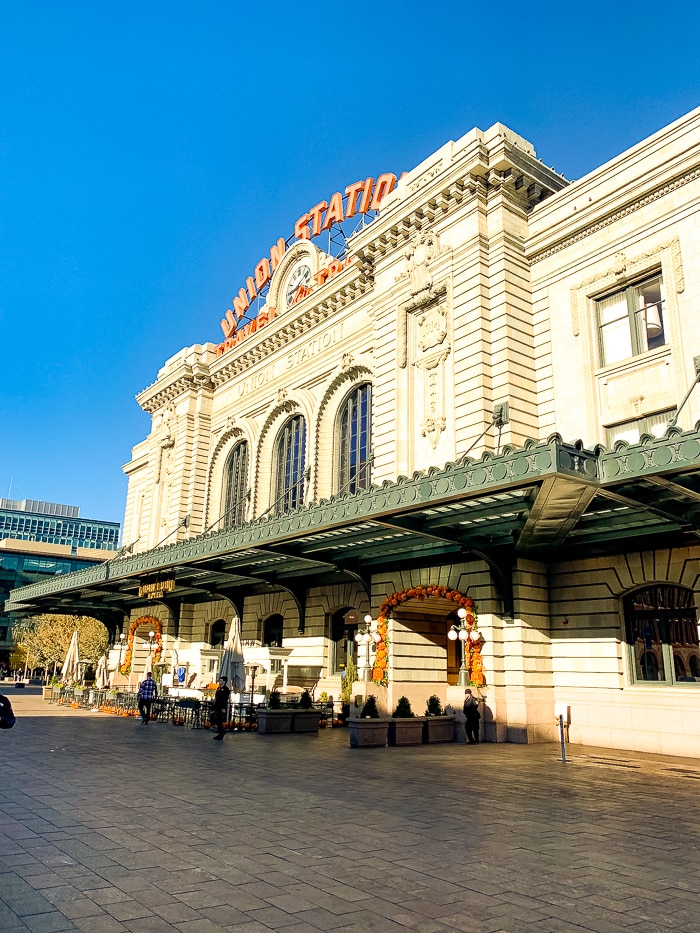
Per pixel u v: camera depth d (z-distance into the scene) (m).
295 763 16.83
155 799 11.87
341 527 22.14
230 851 8.70
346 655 32.62
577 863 8.52
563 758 18.05
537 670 23.27
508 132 28.41
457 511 20.28
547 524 19.61
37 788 12.65
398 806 11.74
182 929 6.21
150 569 33.97
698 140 22.91
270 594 37.47
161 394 51.41
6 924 6.18
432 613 28.09
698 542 20.67
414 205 29.92
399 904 6.99
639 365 23.77
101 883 7.35
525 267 27.58
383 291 31.36
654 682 21.66
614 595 22.69
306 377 39.16
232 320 49.12
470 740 22.14
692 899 7.34
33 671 98.56
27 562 119.88
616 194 25.03
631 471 15.48
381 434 29.72
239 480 44.97
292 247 44.22
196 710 25.95
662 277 23.70
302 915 6.62
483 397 25.72
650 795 13.38
